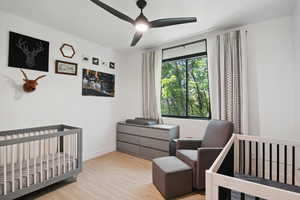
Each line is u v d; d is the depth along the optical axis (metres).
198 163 2.18
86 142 3.48
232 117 2.78
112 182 2.51
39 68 2.73
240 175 1.94
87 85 3.49
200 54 3.29
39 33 2.73
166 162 2.35
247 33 2.76
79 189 2.30
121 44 3.75
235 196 1.52
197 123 3.33
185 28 2.91
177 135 3.46
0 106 2.34
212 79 3.10
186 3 2.14
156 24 2.02
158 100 3.79
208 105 3.29
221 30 3.00
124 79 4.41
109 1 2.09
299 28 2.08
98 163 3.27
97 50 3.70
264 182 1.77
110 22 2.69
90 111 3.56
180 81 3.68
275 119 2.54
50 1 2.12
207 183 0.98
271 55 2.57
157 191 2.26
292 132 2.42
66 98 3.12
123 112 4.36
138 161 3.39
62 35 3.05
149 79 3.94
